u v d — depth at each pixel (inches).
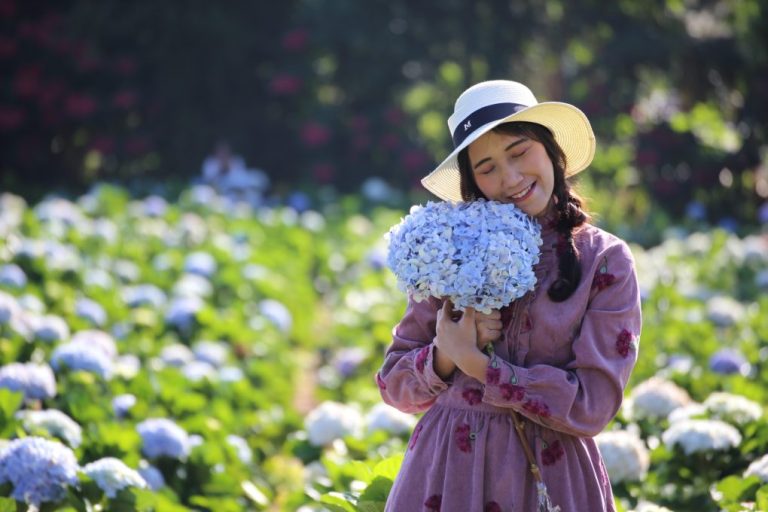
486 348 155.1
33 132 795.4
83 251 494.0
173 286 457.1
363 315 450.9
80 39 797.2
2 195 676.1
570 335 154.3
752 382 311.6
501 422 154.9
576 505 153.9
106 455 240.1
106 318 390.9
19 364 275.6
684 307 405.4
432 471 155.9
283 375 393.7
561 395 149.2
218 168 713.0
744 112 737.6
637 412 253.1
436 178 172.4
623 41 767.1
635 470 222.5
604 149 788.6
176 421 284.4
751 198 740.0
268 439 314.5
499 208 153.4
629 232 623.5
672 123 762.2
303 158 850.8
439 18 829.8
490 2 822.5
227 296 467.2
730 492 210.8
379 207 698.2
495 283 148.9
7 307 311.0
